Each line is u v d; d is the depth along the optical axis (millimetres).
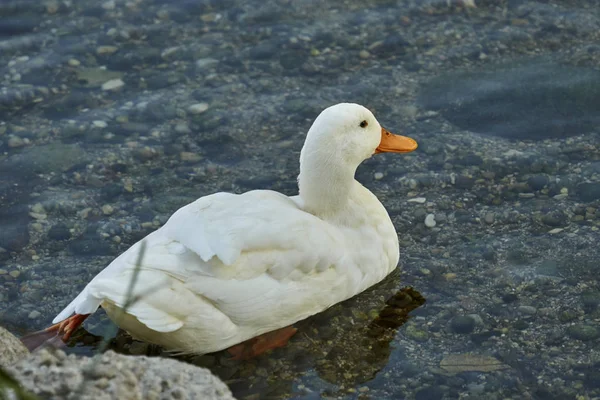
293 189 12148
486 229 11352
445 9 15719
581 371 9125
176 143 12969
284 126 13297
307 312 9844
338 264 9859
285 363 9367
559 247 10953
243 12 15766
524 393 8859
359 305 10211
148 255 8859
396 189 12109
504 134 13031
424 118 13406
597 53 14516
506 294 10297
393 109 13578
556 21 15312
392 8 15805
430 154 12711
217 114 13508
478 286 10461
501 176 12211
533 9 15625
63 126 13250
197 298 8891
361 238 10281
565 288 10328
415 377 9125
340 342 9672
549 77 14039
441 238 11242
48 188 12141
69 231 11406
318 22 15508
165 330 8586
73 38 15125
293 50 14852
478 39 15000
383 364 9344
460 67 14422
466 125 13242
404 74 14312
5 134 13102
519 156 12539
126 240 11273
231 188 12164
